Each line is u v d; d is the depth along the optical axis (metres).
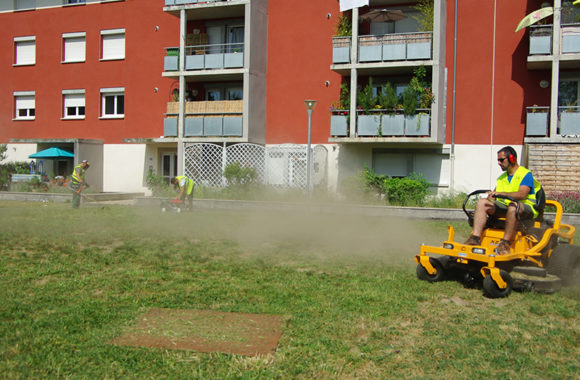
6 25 25.78
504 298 5.57
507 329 4.53
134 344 4.05
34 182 22.55
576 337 4.35
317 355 3.88
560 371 3.66
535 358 3.87
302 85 21.25
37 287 5.74
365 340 4.22
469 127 18.80
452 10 18.91
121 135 24.00
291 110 21.42
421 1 19.36
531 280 5.86
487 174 18.66
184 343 4.08
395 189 17.30
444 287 5.99
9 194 21.30
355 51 18.81
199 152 20.64
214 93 22.92
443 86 18.80
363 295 5.54
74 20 24.73
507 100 18.42
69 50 25.03
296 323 4.58
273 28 21.67
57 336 4.17
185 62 21.62
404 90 18.19
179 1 21.64
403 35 18.56
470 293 5.75
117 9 24.05
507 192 6.26
